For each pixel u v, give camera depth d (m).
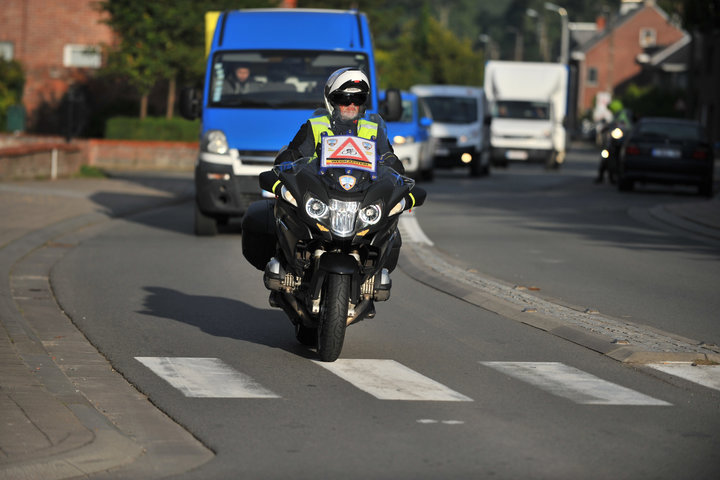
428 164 106.75
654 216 72.81
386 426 22.14
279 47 58.34
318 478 18.80
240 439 21.09
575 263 48.59
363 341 31.09
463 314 35.69
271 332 32.28
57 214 63.72
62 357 28.38
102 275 43.06
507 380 26.45
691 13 154.00
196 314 34.97
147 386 25.28
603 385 26.03
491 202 82.88
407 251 50.47
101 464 19.17
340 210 26.28
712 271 47.09
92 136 142.12
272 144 54.75
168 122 126.88
